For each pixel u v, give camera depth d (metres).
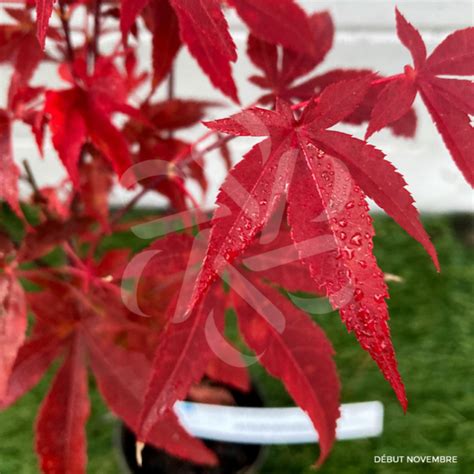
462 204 1.28
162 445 0.50
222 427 0.78
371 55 1.00
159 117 0.55
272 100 0.51
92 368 0.52
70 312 0.53
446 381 0.99
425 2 0.93
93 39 0.54
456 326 1.07
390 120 0.36
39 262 0.61
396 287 1.12
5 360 0.45
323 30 0.51
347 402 0.94
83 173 0.56
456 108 0.36
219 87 0.45
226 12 0.55
